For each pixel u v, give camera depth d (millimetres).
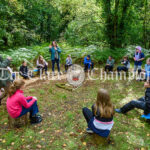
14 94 3082
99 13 10070
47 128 3254
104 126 2631
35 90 5344
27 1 11617
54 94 5027
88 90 5414
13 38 10805
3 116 3746
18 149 2668
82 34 10875
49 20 16453
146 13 9828
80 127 3291
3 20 9602
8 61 4078
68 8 14328
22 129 3213
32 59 8938
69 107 4160
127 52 9305
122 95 4949
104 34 10328
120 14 9727
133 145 2797
